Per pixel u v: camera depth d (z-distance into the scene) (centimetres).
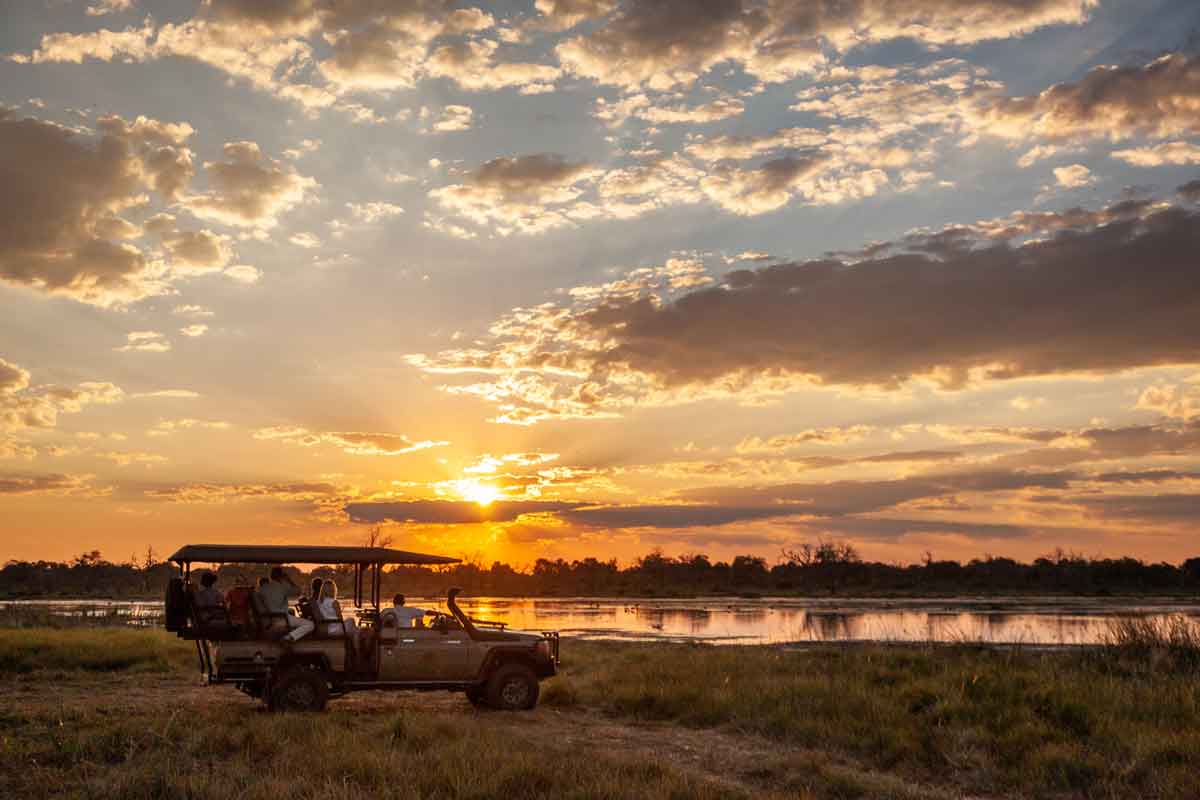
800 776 1036
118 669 2034
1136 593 10406
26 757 1003
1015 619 5197
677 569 13275
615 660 2233
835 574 12481
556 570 13912
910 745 1137
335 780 907
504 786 877
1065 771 1016
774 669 1875
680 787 905
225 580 1518
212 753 1040
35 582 11444
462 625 1534
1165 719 1202
